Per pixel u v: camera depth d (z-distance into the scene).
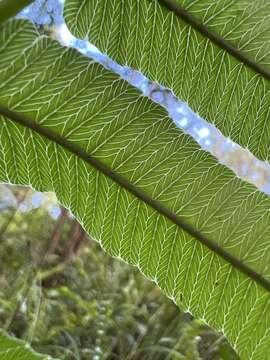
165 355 0.37
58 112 0.10
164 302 0.44
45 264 0.48
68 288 0.45
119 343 0.39
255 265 0.11
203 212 0.11
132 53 0.11
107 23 0.10
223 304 0.12
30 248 0.44
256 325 0.12
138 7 0.10
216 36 0.11
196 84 0.11
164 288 0.12
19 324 0.36
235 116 0.11
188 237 0.11
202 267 0.12
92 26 0.10
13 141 0.10
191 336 0.38
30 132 0.10
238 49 0.11
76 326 0.40
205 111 0.11
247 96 0.11
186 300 0.12
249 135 0.11
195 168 0.11
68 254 0.51
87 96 0.10
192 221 0.11
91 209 0.11
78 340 0.38
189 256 0.11
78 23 0.10
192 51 0.11
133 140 0.11
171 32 0.11
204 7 0.11
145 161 0.11
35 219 0.53
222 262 0.11
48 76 0.09
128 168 0.11
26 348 0.08
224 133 0.11
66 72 0.10
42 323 0.38
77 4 0.10
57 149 0.10
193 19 0.11
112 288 0.47
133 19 0.10
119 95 0.10
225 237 0.11
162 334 0.39
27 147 0.10
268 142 0.11
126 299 0.45
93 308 0.42
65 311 0.41
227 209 0.11
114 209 0.11
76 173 0.11
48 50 0.09
